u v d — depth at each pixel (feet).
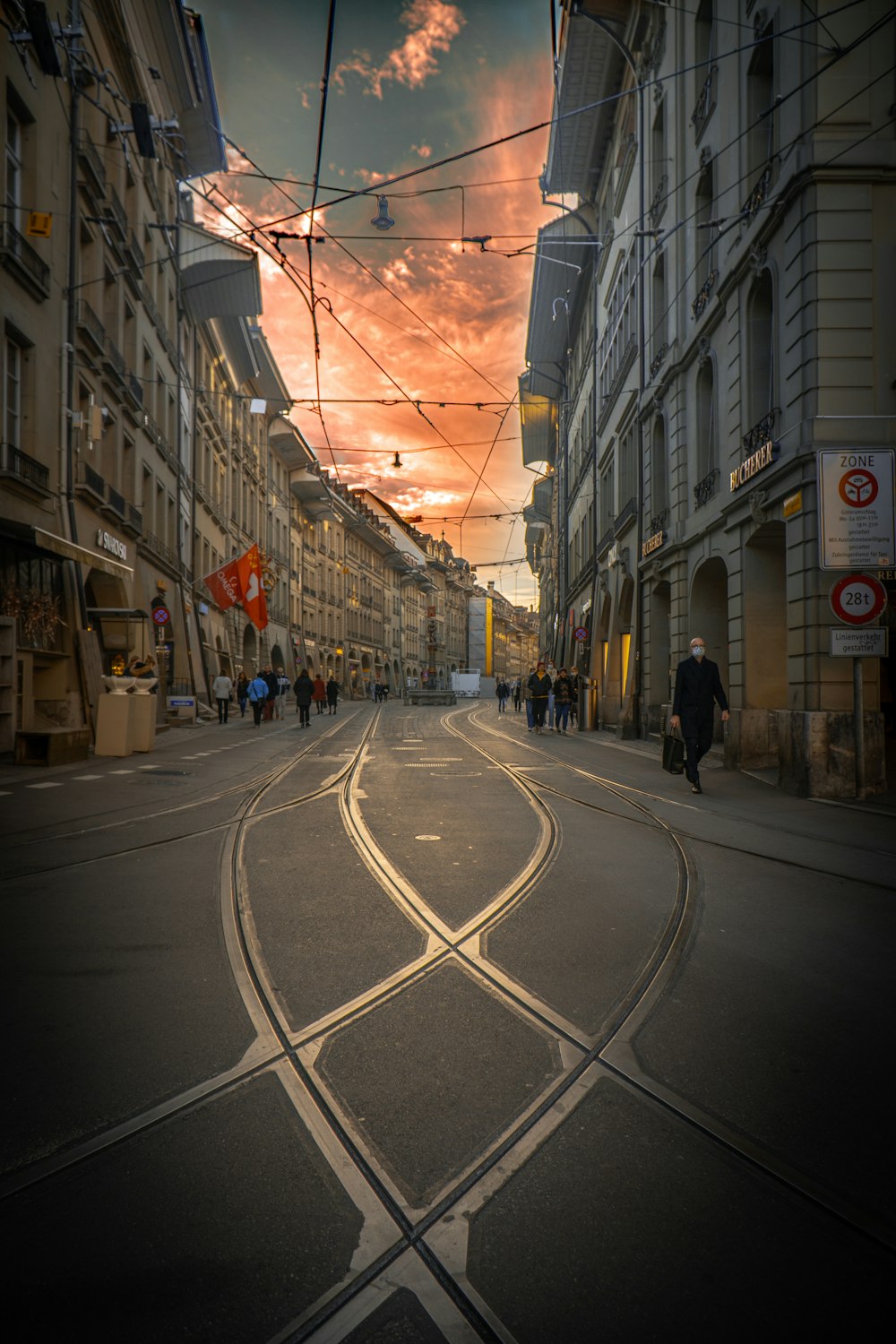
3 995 11.85
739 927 15.24
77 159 54.19
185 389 94.43
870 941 14.47
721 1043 10.43
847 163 32.27
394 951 13.84
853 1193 7.36
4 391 44.80
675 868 19.81
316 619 192.24
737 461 41.96
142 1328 5.78
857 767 30.91
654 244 59.82
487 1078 9.46
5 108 43.93
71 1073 9.52
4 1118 8.52
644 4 60.13
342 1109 8.74
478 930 15.01
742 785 34.88
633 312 69.26
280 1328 5.81
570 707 78.59
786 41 34.76
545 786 34.78
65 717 48.65
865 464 30.66
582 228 91.97
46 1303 6.00
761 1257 6.53
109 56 63.31
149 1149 7.98
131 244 69.36
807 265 32.89
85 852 21.31
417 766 42.96
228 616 118.93
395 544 271.28
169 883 18.30
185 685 86.84
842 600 29.71
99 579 62.39
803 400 33.14
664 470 60.08
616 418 77.56
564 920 15.65
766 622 40.75
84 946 13.96
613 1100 8.97
